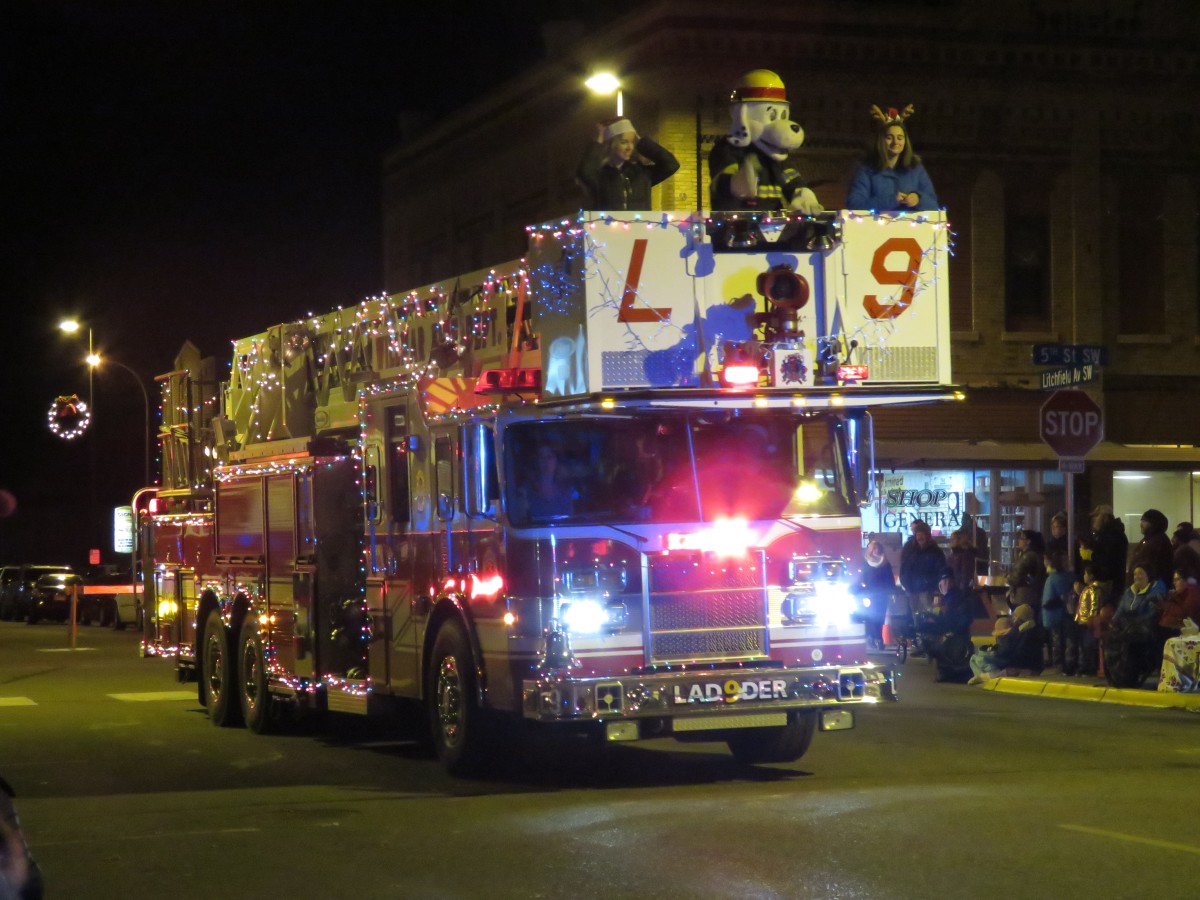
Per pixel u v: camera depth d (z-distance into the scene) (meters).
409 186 43.66
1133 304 34.91
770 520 12.09
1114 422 34.66
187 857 9.55
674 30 31.97
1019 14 34.12
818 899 8.08
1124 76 34.59
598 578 11.66
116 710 19.06
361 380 15.68
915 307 12.15
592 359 11.52
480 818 10.66
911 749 13.92
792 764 13.05
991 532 33.72
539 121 36.69
